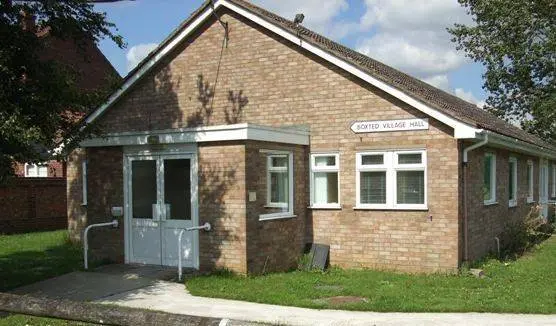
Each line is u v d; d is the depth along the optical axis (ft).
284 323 26.40
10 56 31.63
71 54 88.89
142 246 42.04
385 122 41.27
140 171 42.22
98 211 44.16
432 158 39.73
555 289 33.60
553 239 61.93
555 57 101.50
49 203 73.05
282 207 41.37
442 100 50.85
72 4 33.96
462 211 40.11
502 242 51.19
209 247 38.42
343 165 42.70
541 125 106.11
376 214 41.55
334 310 29.22
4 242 57.36
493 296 31.76
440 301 30.60
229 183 37.65
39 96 32.22
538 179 70.95
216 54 47.39
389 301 30.60
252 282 35.53
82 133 36.35
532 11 100.42
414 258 40.27
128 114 50.67
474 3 106.11
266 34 45.50
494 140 42.42
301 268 41.78
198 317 13.82
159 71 49.57
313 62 43.78
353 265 42.27
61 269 40.65
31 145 32.35
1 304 16.55
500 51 103.09
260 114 45.62
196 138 38.55
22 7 32.78
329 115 43.21
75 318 15.46
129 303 30.66
